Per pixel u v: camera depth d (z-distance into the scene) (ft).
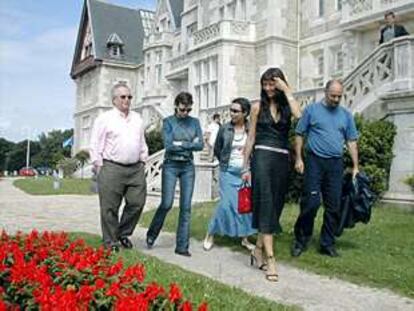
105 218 21.93
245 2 81.30
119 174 21.97
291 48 75.66
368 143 36.17
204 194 48.70
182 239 22.49
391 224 28.96
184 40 104.68
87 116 159.63
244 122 23.86
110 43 152.05
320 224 28.81
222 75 75.92
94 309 10.75
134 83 154.30
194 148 22.89
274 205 18.76
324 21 71.82
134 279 12.45
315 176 21.02
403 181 35.73
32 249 15.20
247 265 20.56
